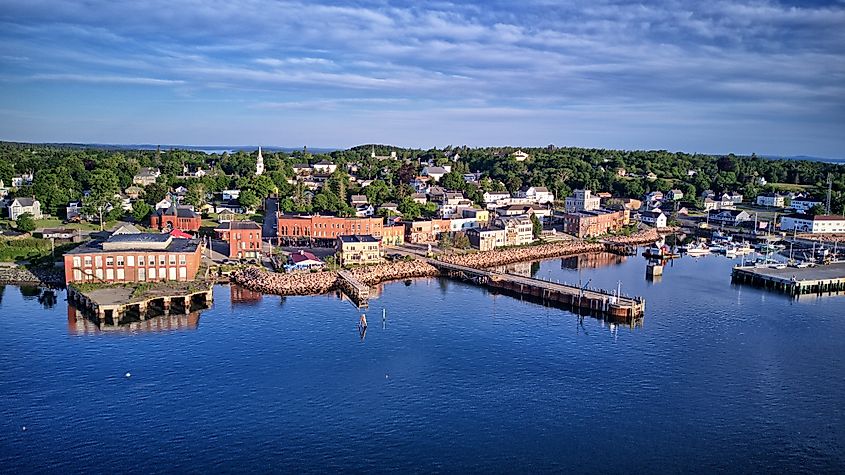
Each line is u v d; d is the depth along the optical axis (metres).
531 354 117.38
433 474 77.88
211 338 122.00
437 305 151.38
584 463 81.00
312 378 103.75
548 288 160.12
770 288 179.25
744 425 91.31
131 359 110.38
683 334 131.50
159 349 115.50
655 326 136.62
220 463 78.94
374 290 166.38
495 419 91.69
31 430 85.62
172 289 148.88
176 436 84.81
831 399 100.00
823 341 128.00
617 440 86.62
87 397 95.25
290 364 109.50
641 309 145.50
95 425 87.19
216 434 85.56
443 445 84.38
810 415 94.62
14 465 77.56
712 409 96.00
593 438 87.06
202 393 97.31
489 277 174.25
